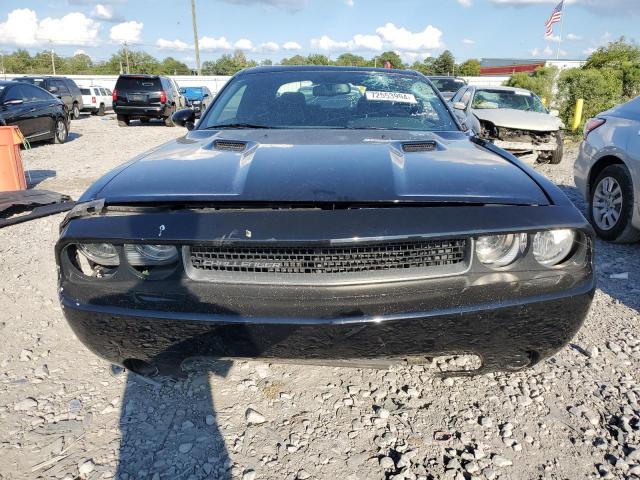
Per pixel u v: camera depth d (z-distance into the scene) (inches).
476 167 86.2
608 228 180.4
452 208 72.1
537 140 349.4
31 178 315.3
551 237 74.0
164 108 690.8
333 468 76.6
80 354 108.3
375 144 99.0
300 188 74.9
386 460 77.6
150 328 73.2
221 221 70.7
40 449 80.7
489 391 94.5
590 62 871.1
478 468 76.4
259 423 86.1
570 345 110.6
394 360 81.0
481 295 72.2
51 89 786.8
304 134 108.7
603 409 89.9
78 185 295.7
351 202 71.6
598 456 79.2
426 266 72.4
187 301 71.7
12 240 189.3
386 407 90.2
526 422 86.5
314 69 140.3
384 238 68.7
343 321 70.0
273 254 70.8
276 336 71.2
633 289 141.0
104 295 73.7
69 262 75.5
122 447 81.1
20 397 93.7
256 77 138.3
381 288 70.8
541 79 795.4
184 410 89.6
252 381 97.1
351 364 80.4
